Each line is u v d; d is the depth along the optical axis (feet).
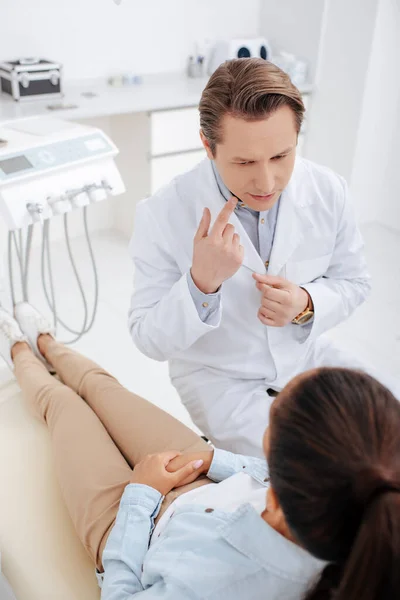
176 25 10.46
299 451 2.01
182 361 4.84
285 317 4.21
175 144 9.59
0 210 5.37
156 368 7.41
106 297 8.87
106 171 6.09
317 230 4.47
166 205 4.34
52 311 7.89
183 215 4.32
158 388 7.06
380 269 9.96
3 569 3.58
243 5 11.07
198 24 10.69
